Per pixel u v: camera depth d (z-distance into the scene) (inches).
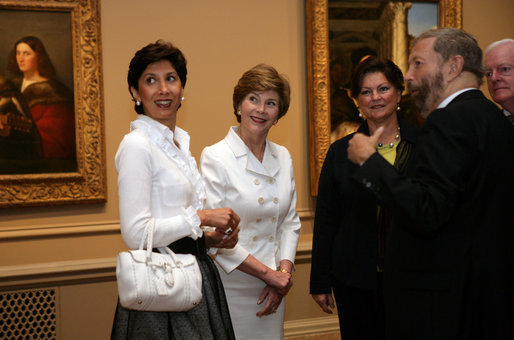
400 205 63.4
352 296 100.4
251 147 100.6
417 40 77.5
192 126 161.8
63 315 151.6
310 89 167.9
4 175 143.6
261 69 97.0
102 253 154.5
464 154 65.4
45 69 146.9
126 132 156.3
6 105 143.5
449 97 73.8
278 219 100.7
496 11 190.2
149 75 76.5
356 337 100.7
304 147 172.2
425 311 69.1
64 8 147.0
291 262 101.2
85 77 149.9
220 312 74.3
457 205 67.5
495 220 68.1
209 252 88.9
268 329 98.3
